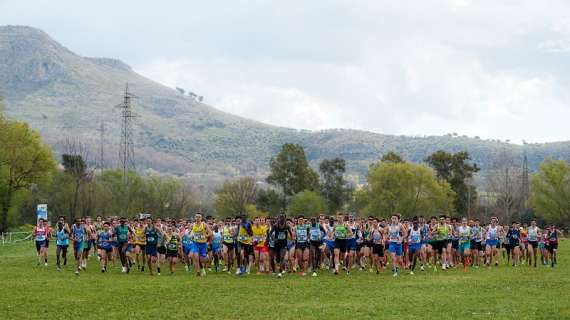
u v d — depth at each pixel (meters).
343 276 29.88
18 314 18.00
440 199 107.19
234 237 32.19
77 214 87.31
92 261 40.06
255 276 29.84
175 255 31.53
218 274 31.19
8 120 83.31
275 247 29.91
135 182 105.44
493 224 36.78
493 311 18.38
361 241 34.06
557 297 21.58
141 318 17.41
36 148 82.94
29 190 88.44
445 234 34.56
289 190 126.94
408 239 31.67
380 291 23.39
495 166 127.12
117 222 33.06
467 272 32.34
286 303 20.20
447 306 19.36
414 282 26.73
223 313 18.20
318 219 32.34
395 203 108.62
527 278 28.64
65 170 101.88
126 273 31.47
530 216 110.19
